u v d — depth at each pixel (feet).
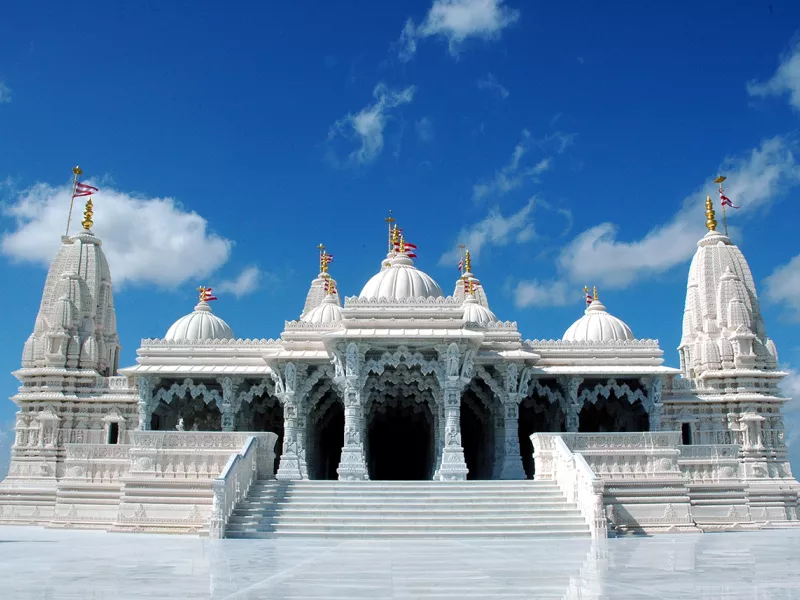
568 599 32.91
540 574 42.45
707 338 140.36
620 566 46.78
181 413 140.97
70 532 89.30
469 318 139.64
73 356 138.51
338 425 151.94
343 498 81.41
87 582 39.37
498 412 123.24
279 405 143.95
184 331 145.69
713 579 40.32
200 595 34.40
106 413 134.62
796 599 32.99
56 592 35.70
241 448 88.63
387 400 130.21
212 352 128.88
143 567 46.75
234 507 78.84
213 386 131.34
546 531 73.97
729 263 144.25
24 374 134.92
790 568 45.91
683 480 90.12
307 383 118.83
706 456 101.71
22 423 132.77
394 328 110.22
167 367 126.00
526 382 120.98
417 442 158.20
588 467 79.25
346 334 106.83
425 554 55.11
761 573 43.19
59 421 132.98
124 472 99.66
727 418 132.87
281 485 85.92
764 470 128.47
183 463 89.56
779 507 123.44
